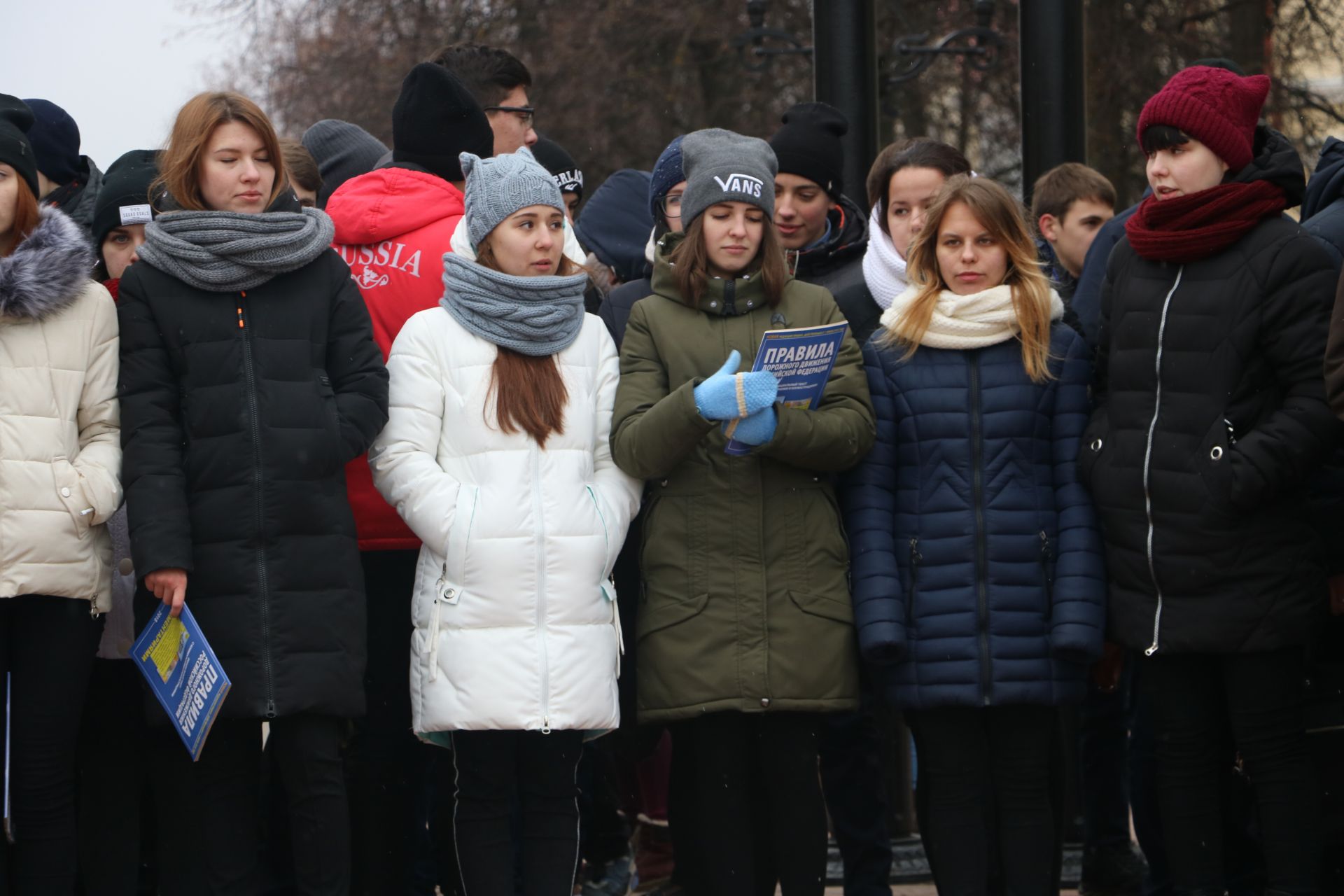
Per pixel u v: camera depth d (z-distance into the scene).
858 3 11.63
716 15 32.34
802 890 8.40
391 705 8.86
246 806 8.06
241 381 7.90
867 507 8.62
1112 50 29.23
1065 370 8.68
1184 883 8.30
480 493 8.20
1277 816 8.05
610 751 10.68
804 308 8.80
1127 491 8.29
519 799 9.65
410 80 9.54
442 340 8.38
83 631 7.78
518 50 33.66
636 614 8.84
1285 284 8.05
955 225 8.74
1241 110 8.24
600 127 33.12
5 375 7.64
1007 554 8.46
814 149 10.23
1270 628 7.98
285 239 7.98
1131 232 8.45
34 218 7.93
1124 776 10.70
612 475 8.52
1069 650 8.30
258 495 7.83
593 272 10.92
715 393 7.98
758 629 8.34
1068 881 11.01
